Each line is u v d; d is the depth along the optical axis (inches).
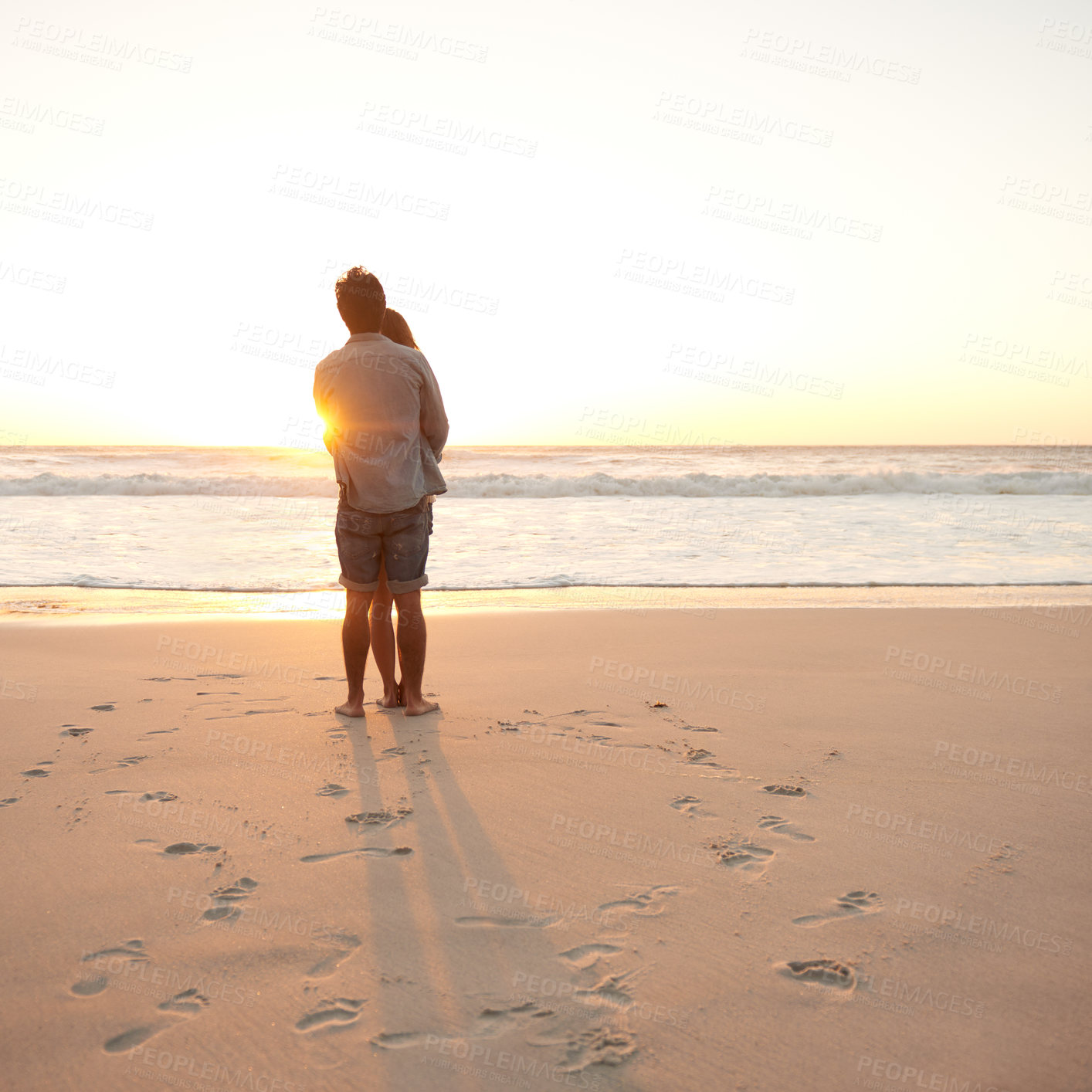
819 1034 57.9
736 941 69.2
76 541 400.2
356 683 130.8
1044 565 324.8
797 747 117.8
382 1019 59.1
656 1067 54.7
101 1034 57.0
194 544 394.3
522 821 92.6
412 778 104.7
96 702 136.9
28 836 87.0
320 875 79.9
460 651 178.7
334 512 560.4
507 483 719.7
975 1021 59.5
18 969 64.1
